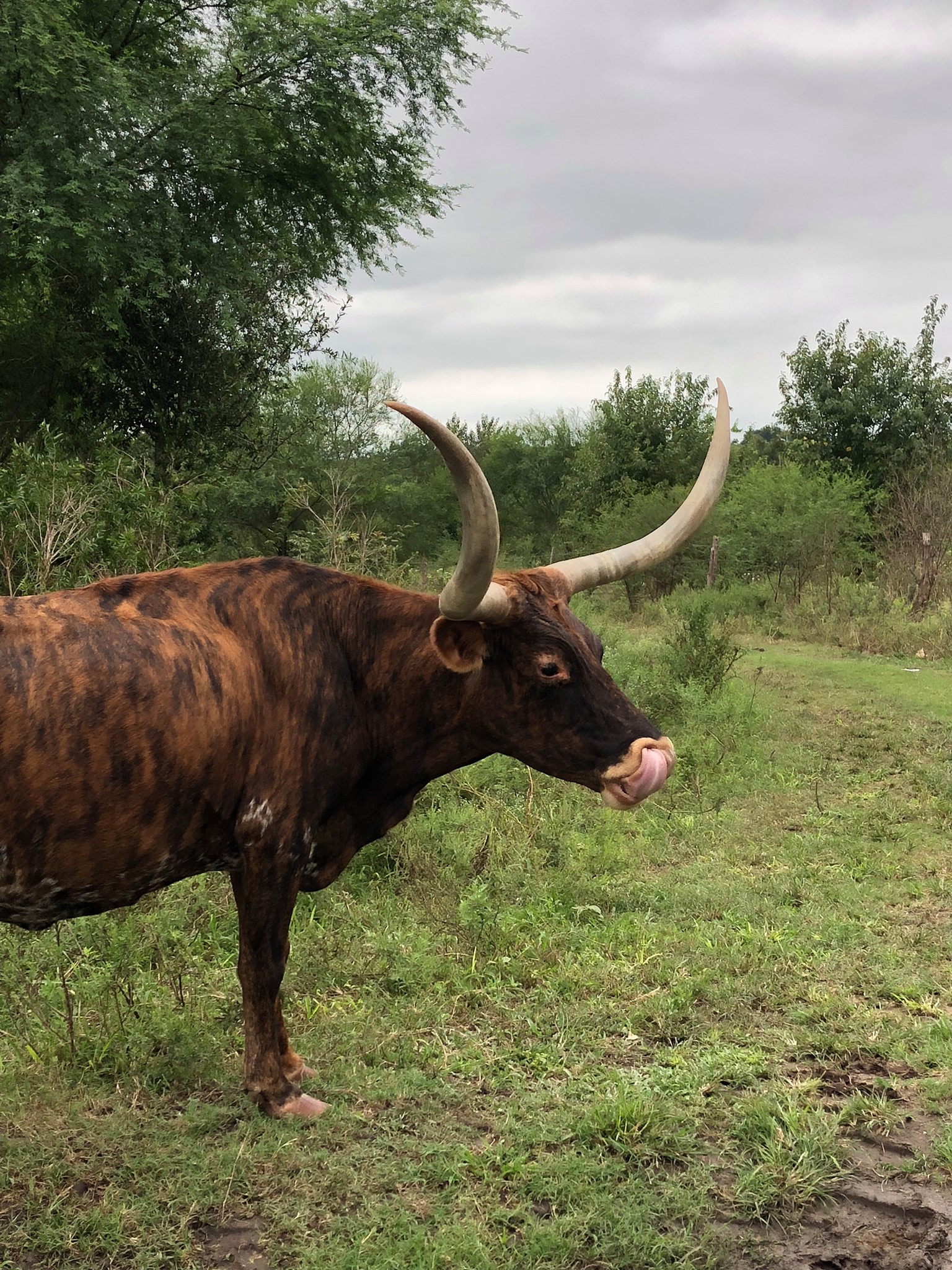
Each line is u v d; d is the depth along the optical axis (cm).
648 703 974
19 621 306
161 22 1481
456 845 610
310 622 356
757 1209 309
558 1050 403
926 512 1984
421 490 2697
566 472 3566
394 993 452
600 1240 295
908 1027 425
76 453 1500
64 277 1511
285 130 1425
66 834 306
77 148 1248
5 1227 295
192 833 332
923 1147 346
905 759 906
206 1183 312
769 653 1573
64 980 391
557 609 364
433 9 1368
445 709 367
